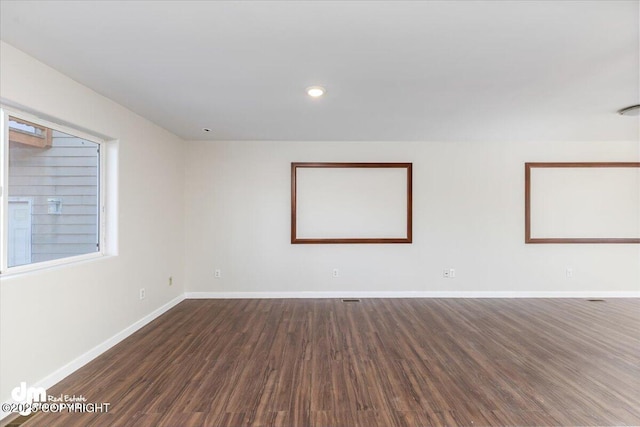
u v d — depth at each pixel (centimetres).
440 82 253
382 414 195
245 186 461
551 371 246
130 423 186
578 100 295
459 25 176
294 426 184
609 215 455
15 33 183
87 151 285
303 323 355
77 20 170
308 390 220
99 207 299
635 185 451
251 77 243
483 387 224
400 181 460
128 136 323
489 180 460
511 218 459
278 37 187
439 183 461
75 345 251
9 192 213
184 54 208
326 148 460
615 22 172
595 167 455
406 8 160
